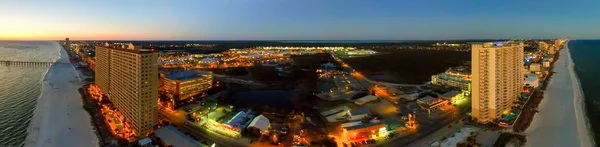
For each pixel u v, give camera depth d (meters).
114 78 192.38
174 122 169.88
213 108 196.88
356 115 176.38
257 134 150.62
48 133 160.50
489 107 165.88
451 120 171.75
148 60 148.75
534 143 143.12
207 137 148.88
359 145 139.12
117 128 163.50
